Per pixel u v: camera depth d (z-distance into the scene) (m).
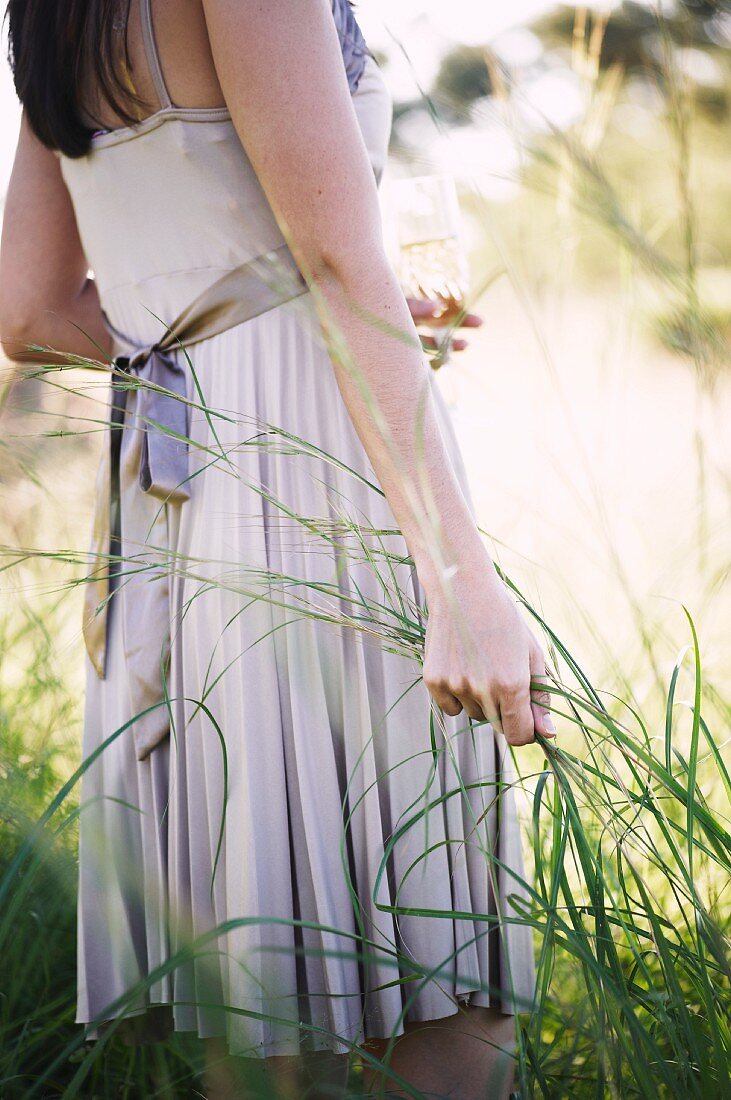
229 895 1.20
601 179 1.29
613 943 1.04
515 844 1.30
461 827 1.24
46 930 1.50
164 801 1.29
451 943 1.21
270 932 1.17
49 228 1.44
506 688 1.05
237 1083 1.19
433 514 1.01
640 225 1.39
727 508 1.47
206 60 1.15
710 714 1.72
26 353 1.49
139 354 1.28
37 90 1.23
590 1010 1.07
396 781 1.20
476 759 1.25
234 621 1.20
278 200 1.07
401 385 1.06
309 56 1.06
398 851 1.19
